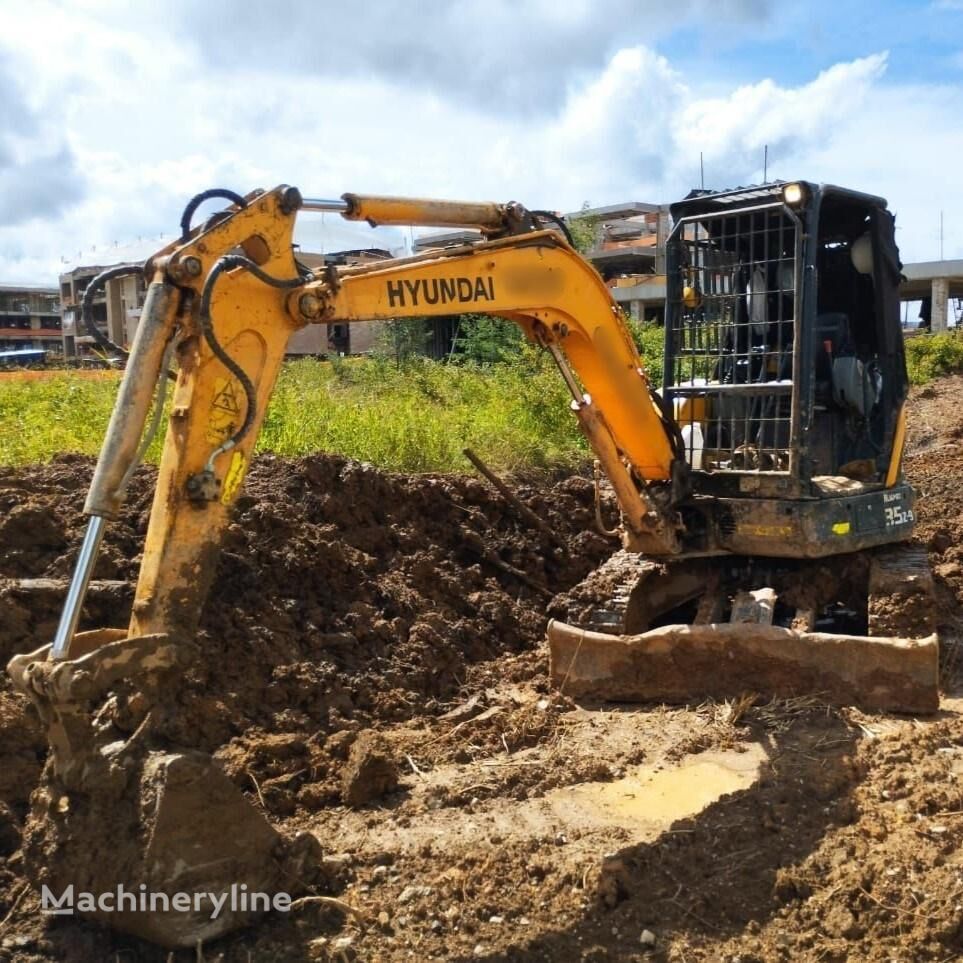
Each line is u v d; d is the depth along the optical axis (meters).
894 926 3.99
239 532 6.79
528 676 7.06
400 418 11.45
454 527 8.48
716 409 7.12
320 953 3.83
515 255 5.82
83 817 3.83
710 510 6.97
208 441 4.23
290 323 4.62
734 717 6.09
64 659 3.72
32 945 3.87
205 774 3.84
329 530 7.34
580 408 6.46
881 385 7.25
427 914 4.10
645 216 55.16
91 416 10.12
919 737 5.66
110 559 6.13
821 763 5.46
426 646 6.85
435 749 5.80
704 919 4.11
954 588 8.22
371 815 5.02
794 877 4.29
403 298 5.23
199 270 4.14
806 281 6.44
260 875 4.03
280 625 6.32
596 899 4.19
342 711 6.07
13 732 4.83
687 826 4.75
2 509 6.46
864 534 6.93
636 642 6.55
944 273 33.78
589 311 6.37
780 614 7.34
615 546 9.08
